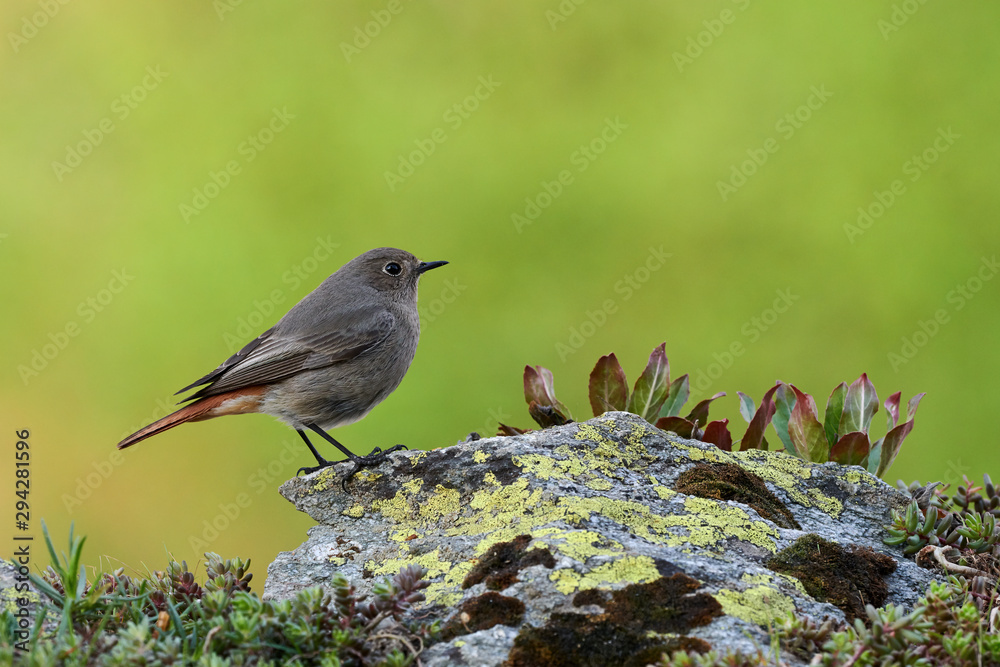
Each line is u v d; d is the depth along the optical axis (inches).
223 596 193.2
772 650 178.1
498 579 200.7
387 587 187.0
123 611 205.8
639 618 186.7
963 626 185.0
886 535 246.2
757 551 220.8
